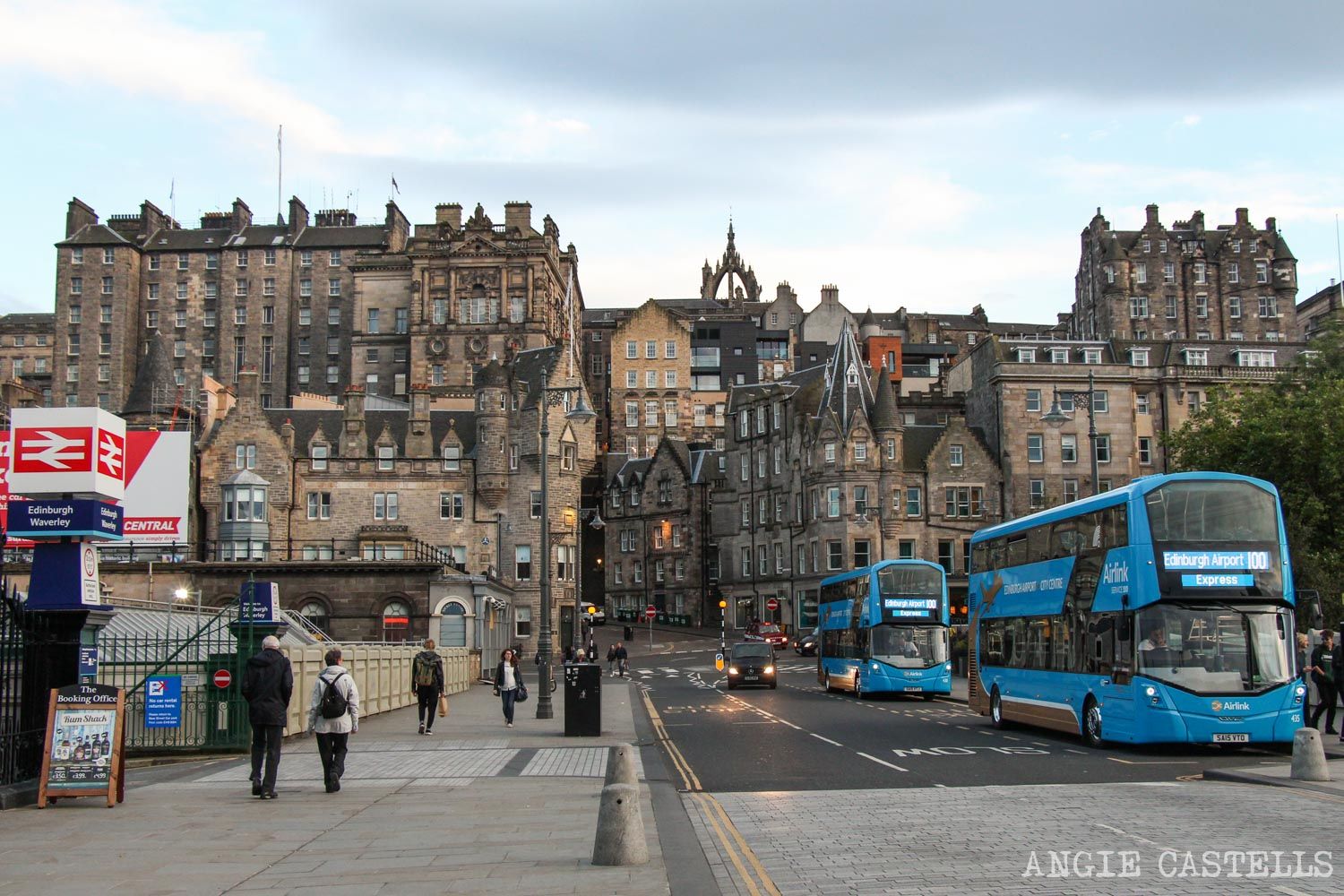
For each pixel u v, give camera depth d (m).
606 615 122.94
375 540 85.44
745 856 13.48
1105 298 132.00
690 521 115.81
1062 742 28.38
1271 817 15.92
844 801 18.05
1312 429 54.19
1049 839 14.40
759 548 106.12
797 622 99.00
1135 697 24.23
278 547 85.44
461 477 87.69
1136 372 95.88
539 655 37.38
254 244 138.38
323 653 31.78
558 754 25.77
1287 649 24.19
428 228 128.50
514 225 122.75
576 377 93.06
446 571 72.00
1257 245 133.75
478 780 20.97
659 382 142.88
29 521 18.55
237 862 13.10
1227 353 99.81
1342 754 23.28
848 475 93.50
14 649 17.64
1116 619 25.19
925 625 46.28
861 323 164.50
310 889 11.66
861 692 46.97
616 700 46.22
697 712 39.78
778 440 104.06
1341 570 51.81
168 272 139.38
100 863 13.08
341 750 19.20
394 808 17.25
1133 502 24.92
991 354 96.75
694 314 163.88
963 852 13.58
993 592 33.81
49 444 18.72
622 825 12.81
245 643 27.25
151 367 100.50
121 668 29.78
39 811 17.00
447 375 119.19
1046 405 94.88
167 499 71.19
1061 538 28.89
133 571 68.31
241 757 26.09
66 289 137.38
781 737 30.31
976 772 22.06
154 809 17.20
